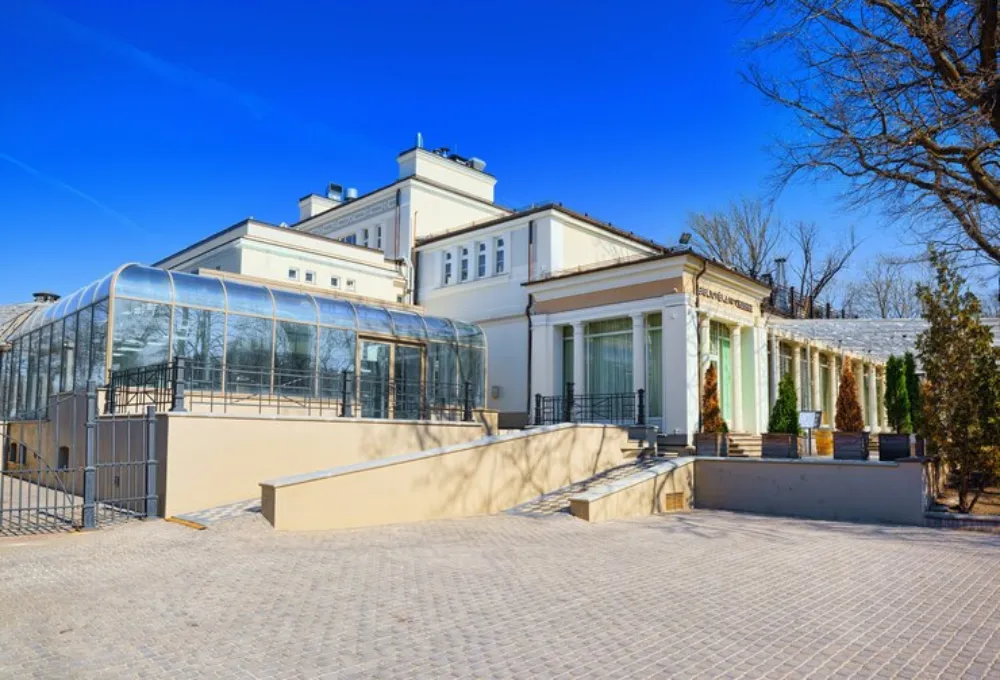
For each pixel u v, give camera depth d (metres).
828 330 35.38
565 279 23.50
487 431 20.92
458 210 32.16
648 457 19.52
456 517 14.55
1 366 24.36
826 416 30.78
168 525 12.17
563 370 24.33
